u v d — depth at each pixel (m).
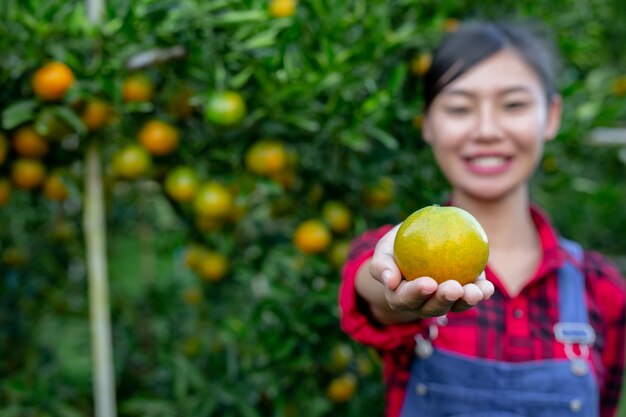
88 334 2.63
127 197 2.60
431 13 2.38
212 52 1.80
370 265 1.03
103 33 1.78
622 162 3.02
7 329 2.38
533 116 1.58
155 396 2.42
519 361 1.43
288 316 2.03
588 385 1.44
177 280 2.72
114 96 1.79
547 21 2.60
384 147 2.12
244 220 2.20
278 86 1.87
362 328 1.29
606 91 2.76
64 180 1.91
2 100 1.82
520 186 1.61
